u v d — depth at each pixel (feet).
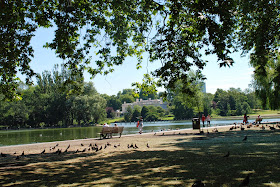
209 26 29.14
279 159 27.27
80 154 42.06
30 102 323.98
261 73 48.57
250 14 47.03
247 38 49.42
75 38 45.88
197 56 36.60
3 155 42.98
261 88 118.52
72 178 23.72
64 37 37.96
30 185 21.57
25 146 59.52
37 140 96.12
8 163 34.83
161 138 66.08
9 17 34.71
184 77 37.22
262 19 42.83
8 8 34.42
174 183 19.67
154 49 36.50
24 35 42.06
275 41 50.21
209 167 25.00
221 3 28.71
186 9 35.22
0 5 32.83
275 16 44.32
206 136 66.69
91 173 25.63
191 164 27.09
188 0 31.68
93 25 44.19
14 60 44.78
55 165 31.83
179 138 63.77
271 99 115.55
